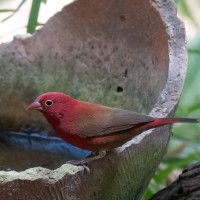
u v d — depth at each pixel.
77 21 9.35
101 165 6.20
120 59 8.99
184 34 7.77
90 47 9.33
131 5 8.62
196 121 6.25
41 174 5.64
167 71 7.50
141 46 8.57
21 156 9.12
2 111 9.87
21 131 9.81
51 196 5.71
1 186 5.47
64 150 9.37
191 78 12.85
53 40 9.55
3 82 9.77
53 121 7.00
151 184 9.57
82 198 6.13
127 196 6.83
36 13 9.70
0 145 9.52
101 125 6.64
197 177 6.70
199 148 11.18
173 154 12.33
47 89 9.70
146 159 6.71
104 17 9.08
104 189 6.39
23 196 5.61
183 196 6.80
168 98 6.93
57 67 9.61
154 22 8.14
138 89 8.62
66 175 5.70
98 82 9.31
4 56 9.68
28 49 9.64
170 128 7.14
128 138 6.65
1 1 17.58
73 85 9.55
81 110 6.86
